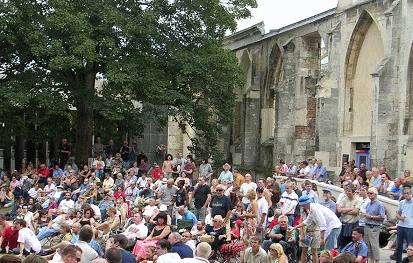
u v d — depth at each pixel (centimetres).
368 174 3259
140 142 6819
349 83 4806
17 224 2708
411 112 4059
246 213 2434
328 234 2195
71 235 2603
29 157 6644
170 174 4428
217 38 5131
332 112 4931
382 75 4138
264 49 6425
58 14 4428
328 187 3544
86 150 5006
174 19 4956
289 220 2580
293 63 5725
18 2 4588
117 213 3152
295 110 5644
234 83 5072
